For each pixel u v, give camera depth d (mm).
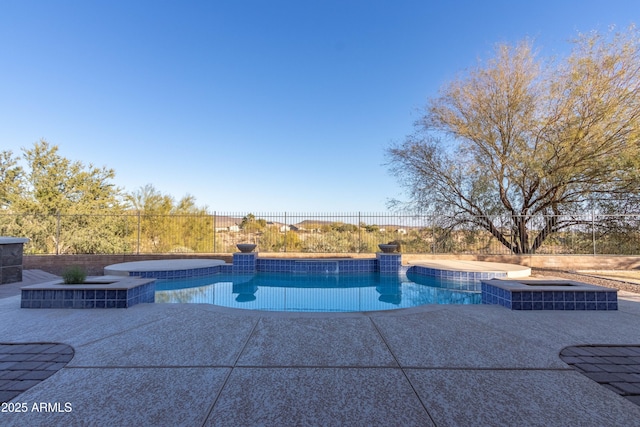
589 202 12703
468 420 1924
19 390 2268
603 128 11180
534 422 1907
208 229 16406
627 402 2150
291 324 3846
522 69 12750
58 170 19469
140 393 2234
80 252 15062
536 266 11688
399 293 8070
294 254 13242
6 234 14297
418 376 2523
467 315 4332
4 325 3787
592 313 4520
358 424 1888
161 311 4426
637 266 11156
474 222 14000
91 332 3539
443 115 14250
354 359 2844
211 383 2387
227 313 4320
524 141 12703
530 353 3025
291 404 2105
